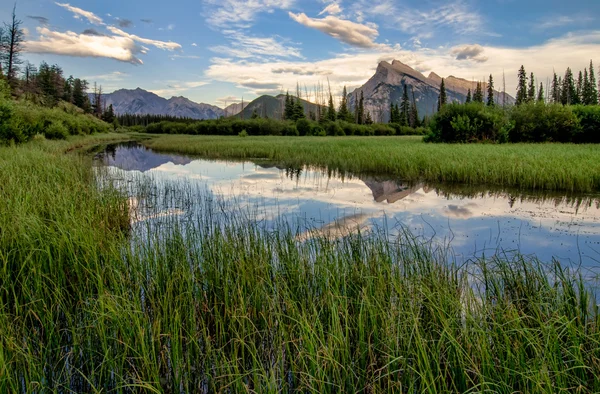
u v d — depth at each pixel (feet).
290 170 55.31
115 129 271.90
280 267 15.16
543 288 12.19
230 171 54.65
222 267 14.48
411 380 8.76
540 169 37.37
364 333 10.77
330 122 192.75
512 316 10.35
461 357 9.04
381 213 27.58
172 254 15.61
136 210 28.99
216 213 27.53
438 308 10.70
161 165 63.36
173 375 9.73
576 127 75.72
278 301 11.93
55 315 12.07
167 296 12.19
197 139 130.52
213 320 12.57
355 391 9.09
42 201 20.84
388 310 10.87
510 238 21.35
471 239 21.18
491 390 8.14
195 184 41.98
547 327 9.46
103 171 46.47
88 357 10.28
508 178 38.40
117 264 14.44
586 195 33.55
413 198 33.58
